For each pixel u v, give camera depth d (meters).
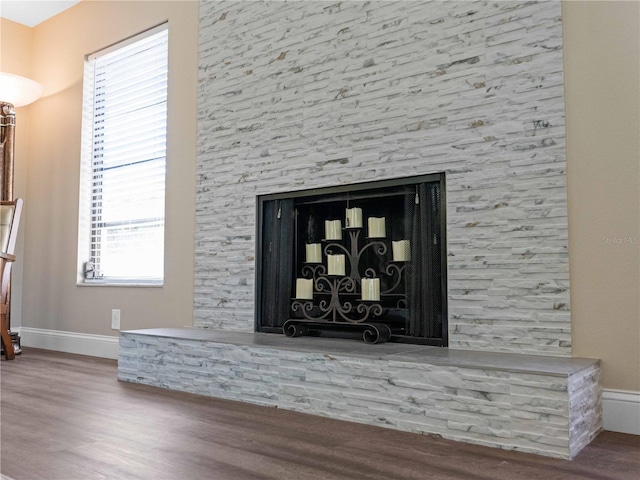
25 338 4.41
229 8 3.26
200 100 3.37
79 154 4.11
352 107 2.70
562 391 1.66
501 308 2.21
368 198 2.64
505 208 2.23
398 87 2.55
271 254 2.98
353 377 2.09
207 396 2.53
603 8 2.08
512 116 2.24
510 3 2.27
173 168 3.49
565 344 2.08
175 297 3.41
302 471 1.53
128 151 3.86
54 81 4.39
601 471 1.54
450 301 2.33
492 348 2.22
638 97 1.99
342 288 2.66
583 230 2.07
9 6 4.30
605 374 2.00
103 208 4.00
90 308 3.92
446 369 1.88
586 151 2.08
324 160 2.78
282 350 2.29
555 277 2.11
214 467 1.56
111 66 4.05
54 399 2.42
